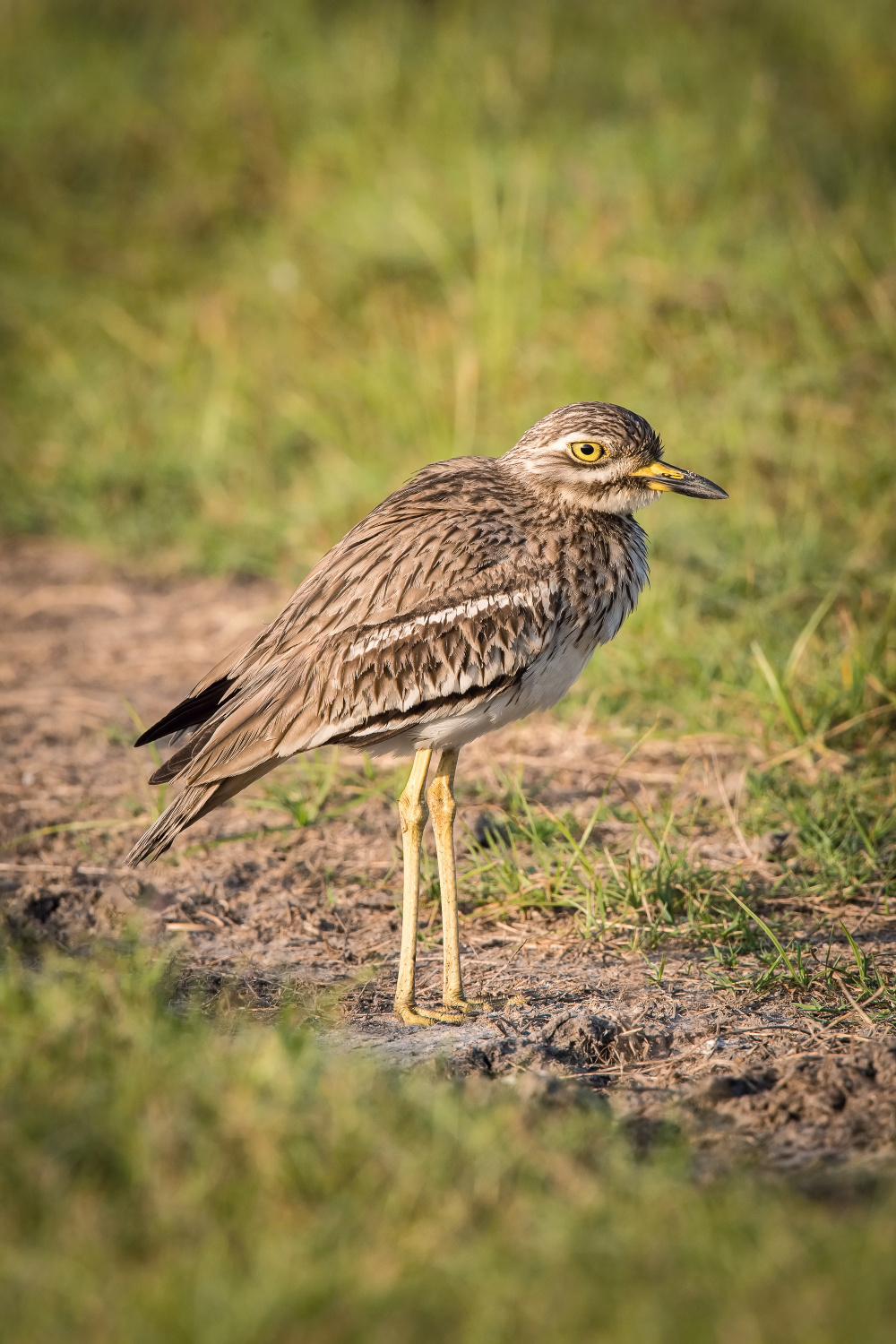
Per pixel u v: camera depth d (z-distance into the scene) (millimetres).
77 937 9133
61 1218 5418
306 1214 5480
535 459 9117
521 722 12531
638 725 12305
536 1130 6207
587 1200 5605
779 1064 7277
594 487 9016
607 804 11031
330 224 19422
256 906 9703
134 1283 5129
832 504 14766
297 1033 6914
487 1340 4906
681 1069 7383
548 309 17422
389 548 8688
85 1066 6242
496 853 10289
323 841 10664
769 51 22078
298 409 17641
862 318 16641
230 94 21844
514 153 19516
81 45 23922
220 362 18516
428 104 20938
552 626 8711
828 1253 5219
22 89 23094
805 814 10359
